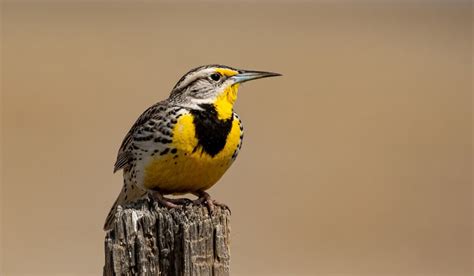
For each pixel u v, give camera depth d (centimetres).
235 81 606
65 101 1939
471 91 2178
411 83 2245
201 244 483
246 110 1894
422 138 1773
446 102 2056
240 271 1194
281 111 1897
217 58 2497
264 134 1717
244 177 1477
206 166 589
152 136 582
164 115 583
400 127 1845
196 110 588
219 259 486
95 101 1936
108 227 647
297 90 2098
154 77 2197
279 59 2517
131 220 485
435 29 3247
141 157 591
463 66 2492
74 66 2300
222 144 589
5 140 1644
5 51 2438
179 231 483
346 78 2270
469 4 3972
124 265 482
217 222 490
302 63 2461
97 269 1210
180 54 2533
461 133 1819
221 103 598
